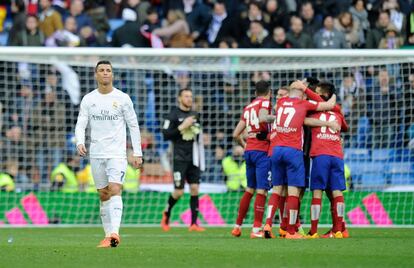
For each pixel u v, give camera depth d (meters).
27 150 56.25
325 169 37.78
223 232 44.81
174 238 38.62
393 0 62.94
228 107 56.78
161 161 56.25
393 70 54.69
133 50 50.28
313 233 38.44
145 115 57.50
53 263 24.86
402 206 51.56
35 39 61.53
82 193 53.22
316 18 63.44
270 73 57.34
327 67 54.53
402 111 54.12
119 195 31.64
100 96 31.77
